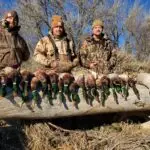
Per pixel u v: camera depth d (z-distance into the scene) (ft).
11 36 11.70
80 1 31.73
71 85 11.99
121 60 20.92
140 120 13.65
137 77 13.16
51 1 31.58
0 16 30.19
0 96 11.28
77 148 11.80
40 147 11.82
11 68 11.26
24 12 31.45
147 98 13.05
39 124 12.21
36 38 31.73
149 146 11.84
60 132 12.25
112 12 33.63
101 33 13.07
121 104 12.77
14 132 12.56
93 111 12.49
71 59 12.42
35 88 11.53
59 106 12.02
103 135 12.36
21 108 11.59
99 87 12.39
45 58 12.17
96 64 12.85
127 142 11.96
